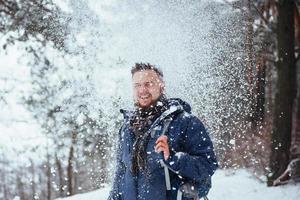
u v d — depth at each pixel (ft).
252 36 28.68
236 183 26.78
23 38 26.09
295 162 26.66
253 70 30.53
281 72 27.37
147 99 9.53
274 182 26.14
